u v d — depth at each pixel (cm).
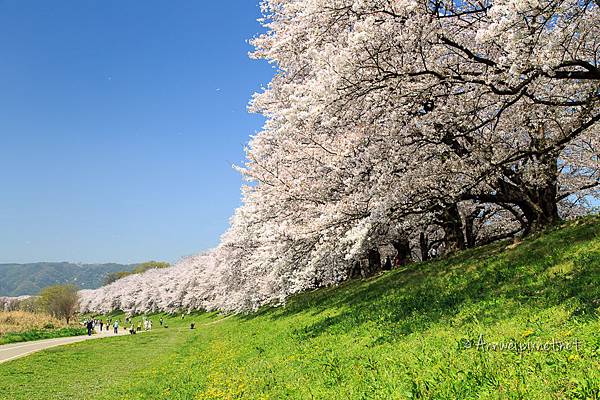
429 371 714
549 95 1313
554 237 1427
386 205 1306
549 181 1720
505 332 845
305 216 1644
